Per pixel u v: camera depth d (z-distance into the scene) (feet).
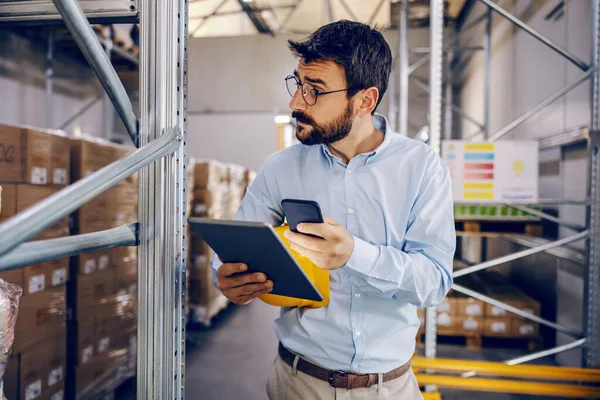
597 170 7.75
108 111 18.92
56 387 6.39
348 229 3.46
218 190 13.50
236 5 21.58
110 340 7.70
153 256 3.01
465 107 19.48
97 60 2.35
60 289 6.47
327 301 3.29
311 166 3.63
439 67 7.73
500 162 7.86
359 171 3.48
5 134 5.48
